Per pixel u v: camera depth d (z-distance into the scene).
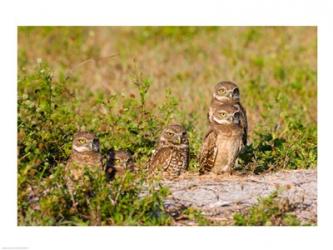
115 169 14.62
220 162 15.09
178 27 26.59
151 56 24.31
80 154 14.45
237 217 12.97
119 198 12.97
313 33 26.00
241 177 14.77
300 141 15.95
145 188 13.77
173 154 14.95
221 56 24.83
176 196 13.84
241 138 15.11
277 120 17.97
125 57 23.84
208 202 13.64
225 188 14.12
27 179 13.18
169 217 13.10
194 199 13.73
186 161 15.11
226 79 22.39
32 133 14.80
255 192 13.94
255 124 18.09
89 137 14.50
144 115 16.05
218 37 26.31
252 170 14.98
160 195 13.01
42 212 12.88
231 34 26.39
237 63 23.80
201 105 19.33
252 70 23.14
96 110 17.48
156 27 26.59
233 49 25.14
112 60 23.59
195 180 14.65
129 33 26.47
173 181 14.62
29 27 25.28
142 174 14.06
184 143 15.08
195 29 26.62
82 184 13.03
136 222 12.89
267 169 15.20
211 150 15.05
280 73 22.53
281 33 26.16
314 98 20.52
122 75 22.38
